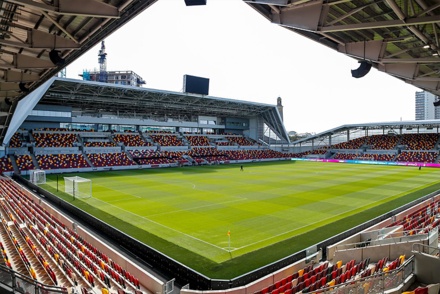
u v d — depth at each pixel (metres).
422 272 10.12
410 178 42.00
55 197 26.61
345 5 11.60
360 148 79.94
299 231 18.38
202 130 81.12
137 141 65.75
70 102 56.41
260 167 59.75
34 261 13.43
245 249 15.54
